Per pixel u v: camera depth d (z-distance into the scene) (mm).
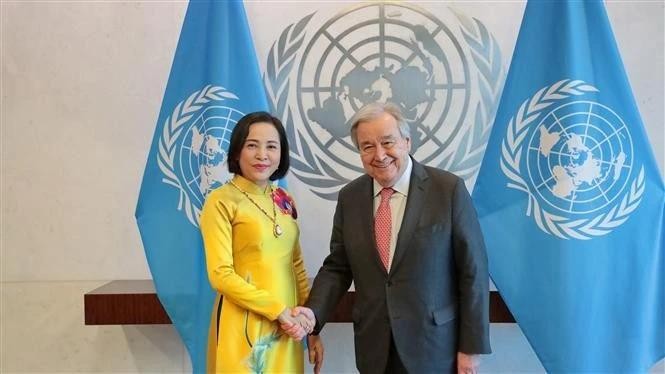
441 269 1449
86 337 2215
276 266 1522
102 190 2178
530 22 1805
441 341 1440
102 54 2162
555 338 1724
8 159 2195
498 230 1796
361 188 1583
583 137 1754
